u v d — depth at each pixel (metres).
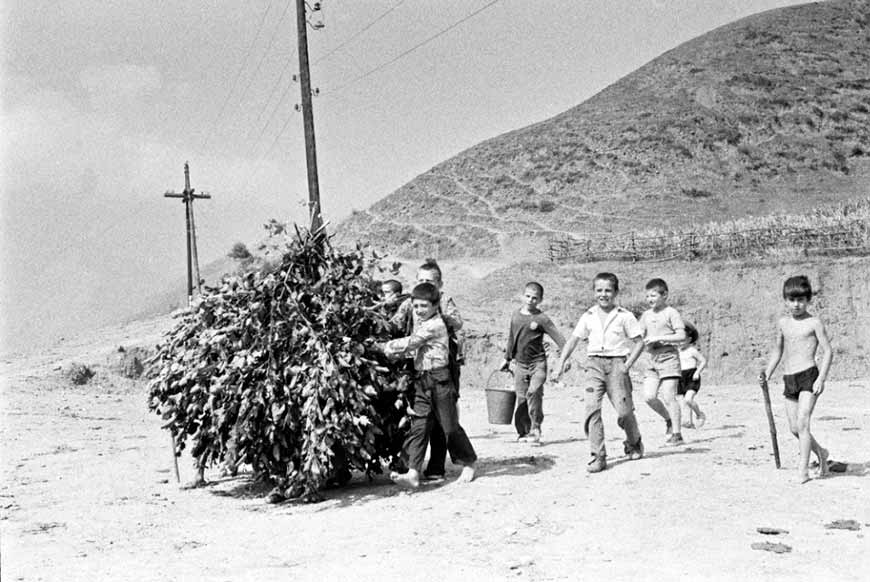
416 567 6.44
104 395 23.53
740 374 34.19
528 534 7.32
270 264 9.70
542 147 101.50
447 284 58.25
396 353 9.34
